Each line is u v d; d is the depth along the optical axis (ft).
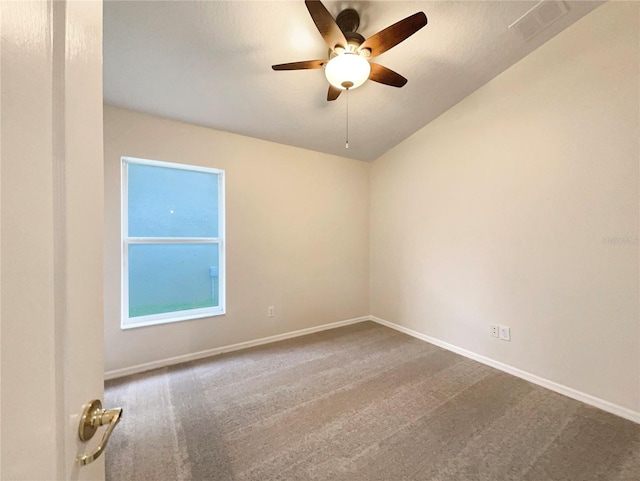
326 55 6.70
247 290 9.78
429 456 4.86
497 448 5.03
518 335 7.60
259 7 5.55
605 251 6.08
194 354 8.80
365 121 9.62
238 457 4.85
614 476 4.43
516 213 7.61
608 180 6.03
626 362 5.82
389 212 11.87
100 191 1.72
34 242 1.14
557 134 6.79
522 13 6.16
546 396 6.64
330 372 7.88
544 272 7.07
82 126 1.49
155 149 8.25
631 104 5.72
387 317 12.06
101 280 1.74
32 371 1.12
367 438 5.30
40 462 1.16
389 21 6.08
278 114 8.79
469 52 7.09
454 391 6.87
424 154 10.26
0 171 0.95
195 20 5.66
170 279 8.87
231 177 9.46
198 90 7.47
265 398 6.61
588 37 6.24
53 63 1.27
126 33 5.76
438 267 9.82
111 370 7.66
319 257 11.44
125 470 4.56
